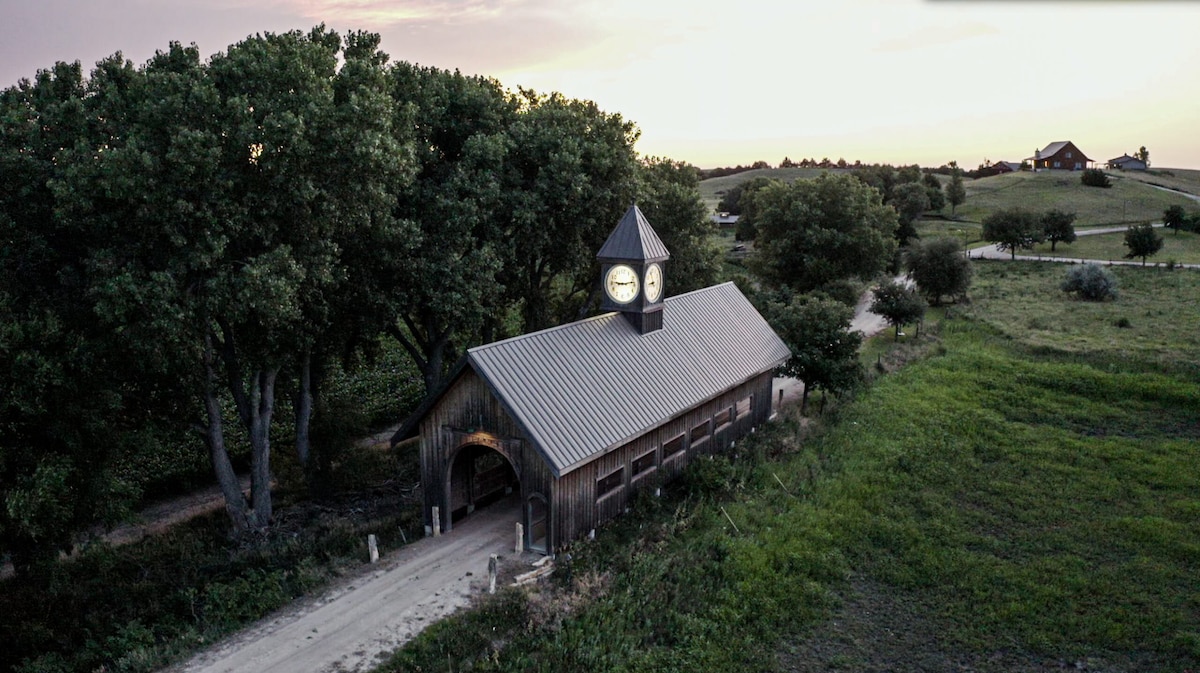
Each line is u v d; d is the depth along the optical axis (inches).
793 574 1024.9
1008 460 1389.0
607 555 1047.6
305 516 1252.5
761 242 2992.1
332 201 1061.8
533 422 1010.1
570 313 1948.8
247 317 1061.1
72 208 879.7
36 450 918.4
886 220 2989.7
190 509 1346.0
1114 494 1243.8
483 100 1476.4
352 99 1031.6
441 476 1124.5
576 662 816.9
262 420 1206.9
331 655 840.3
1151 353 1951.3
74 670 846.5
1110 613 930.7
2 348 816.9
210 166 915.4
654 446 1227.2
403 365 2041.1
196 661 836.0
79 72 1006.4
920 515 1196.5
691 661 838.5
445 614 916.6
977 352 2079.2
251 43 1064.2
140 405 1106.1
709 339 1438.2
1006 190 6171.3
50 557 924.6
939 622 929.5
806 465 1366.9
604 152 1577.3
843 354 1646.2
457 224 1318.9
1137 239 3373.5
